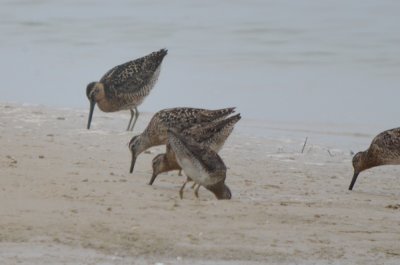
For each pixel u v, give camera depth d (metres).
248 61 32.62
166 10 39.78
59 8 40.09
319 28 36.47
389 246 13.49
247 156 20.95
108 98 24.77
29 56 33.06
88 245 12.91
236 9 39.72
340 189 18.05
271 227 14.14
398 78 30.47
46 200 14.96
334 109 26.89
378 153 19.00
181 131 18.34
